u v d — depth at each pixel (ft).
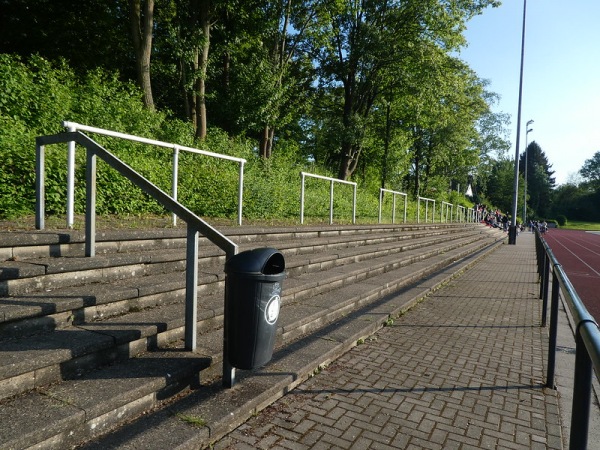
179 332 12.78
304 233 29.12
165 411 9.96
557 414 12.03
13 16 55.01
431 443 10.30
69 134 14.23
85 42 59.67
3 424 7.73
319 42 70.28
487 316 23.15
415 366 15.26
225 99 59.31
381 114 100.22
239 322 10.62
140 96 41.83
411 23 73.72
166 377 10.23
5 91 28.32
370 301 22.80
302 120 95.14
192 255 11.67
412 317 22.07
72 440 8.29
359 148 84.38
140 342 11.56
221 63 64.13
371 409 11.84
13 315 10.06
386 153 97.76
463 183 183.11
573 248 100.48
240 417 10.50
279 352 14.51
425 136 115.55
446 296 28.09
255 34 61.21
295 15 64.23
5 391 8.64
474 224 119.34
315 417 11.20
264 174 43.57
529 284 34.63
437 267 38.01
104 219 21.18
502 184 296.51
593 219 372.38
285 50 71.20
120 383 9.70
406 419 11.41
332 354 15.19
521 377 14.73
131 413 9.51
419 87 75.77
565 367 15.81
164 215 25.02
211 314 13.80
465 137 120.78
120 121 35.45
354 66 78.64
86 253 14.16
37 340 10.14
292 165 62.59
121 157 24.76
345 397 12.49
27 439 7.45
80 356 10.06
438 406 12.25
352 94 82.99
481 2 72.69
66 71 40.68
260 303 10.55
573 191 388.37
